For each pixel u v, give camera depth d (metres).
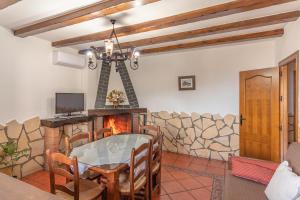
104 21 2.80
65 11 2.45
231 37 3.55
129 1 2.05
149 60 5.02
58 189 1.84
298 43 2.57
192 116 4.52
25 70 3.39
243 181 2.18
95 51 2.66
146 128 3.40
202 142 4.39
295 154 1.96
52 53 3.87
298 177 1.61
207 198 2.67
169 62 4.76
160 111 4.92
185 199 2.64
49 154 1.85
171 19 2.63
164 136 4.87
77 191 1.75
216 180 3.20
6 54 3.10
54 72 3.92
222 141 4.17
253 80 3.71
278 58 3.46
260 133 3.62
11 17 2.66
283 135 3.44
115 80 5.16
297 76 2.62
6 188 1.10
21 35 3.17
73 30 3.19
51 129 3.54
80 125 4.10
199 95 4.43
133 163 1.97
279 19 2.61
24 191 1.07
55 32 3.29
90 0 2.16
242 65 3.96
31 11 2.46
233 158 2.52
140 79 5.17
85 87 4.57
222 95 4.17
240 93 3.87
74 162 1.72
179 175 3.39
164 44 4.09
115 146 2.62
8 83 3.14
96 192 1.97
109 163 2.05
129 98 5.23
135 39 3.67
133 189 2.01
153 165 2.51
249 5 2.18
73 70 4.34
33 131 3.48
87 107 4.56
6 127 3.10
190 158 4.32
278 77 3.40
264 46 3.76
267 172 2.15
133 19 2.73
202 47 4.13
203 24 2.96
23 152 3.31
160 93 4.90
